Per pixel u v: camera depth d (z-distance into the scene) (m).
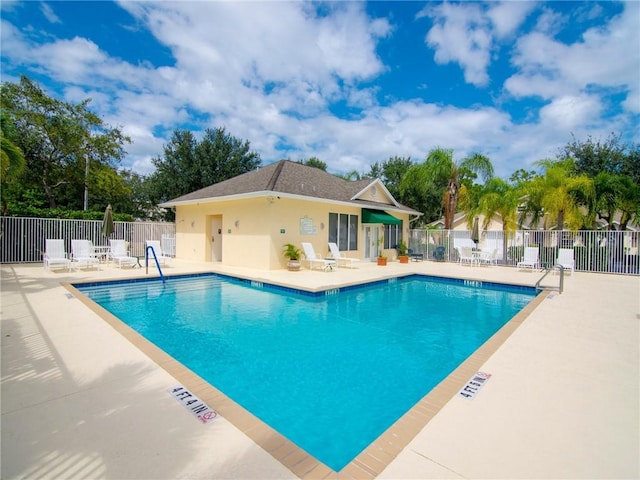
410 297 15.48
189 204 26.61
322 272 20.09
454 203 31.50
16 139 29.52
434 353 8.40
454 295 16.06
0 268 20.09
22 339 7.46
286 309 12.71
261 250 20.41
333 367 7.49
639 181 29.34
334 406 5.85
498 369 6.22
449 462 3.64
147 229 29.08
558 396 5.18
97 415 4.44
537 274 20.98
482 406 4.87
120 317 11.41
